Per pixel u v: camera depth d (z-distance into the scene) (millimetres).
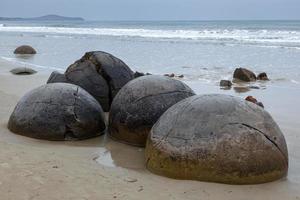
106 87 9711
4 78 15391
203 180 5422
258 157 5398
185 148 5492
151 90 7297
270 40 33406
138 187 5180
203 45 30078
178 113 5840
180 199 4887
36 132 7438
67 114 7453
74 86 7949
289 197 5086
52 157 6051
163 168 5668
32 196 4613
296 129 8430
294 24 70562
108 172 5734
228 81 14109
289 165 6277
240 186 5336
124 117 7316
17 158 5715
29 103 7637
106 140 7582
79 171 5539
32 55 25125
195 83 14633
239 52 24781
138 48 28453
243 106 5734
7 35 49781
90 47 29766
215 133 5434
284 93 12531
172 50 26781
